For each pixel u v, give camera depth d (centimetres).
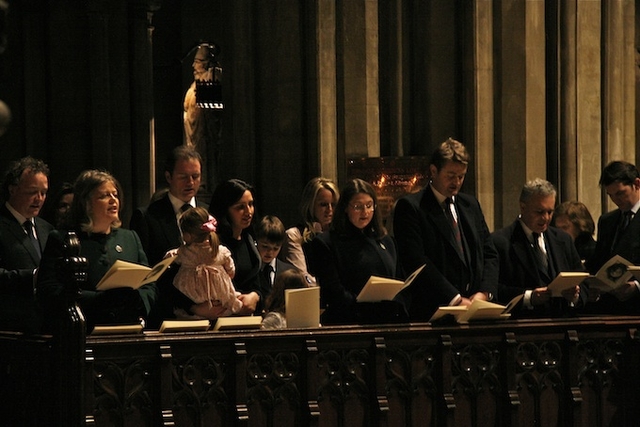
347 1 1683
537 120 1794
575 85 1875
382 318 979
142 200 2138
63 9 2058
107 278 840
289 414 927
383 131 1759
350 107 1681
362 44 1691
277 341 919
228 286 962
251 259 1048
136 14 2127
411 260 1016
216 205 1041
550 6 1861
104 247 911
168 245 1026
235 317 941
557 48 1861
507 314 1014
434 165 1030
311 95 1673
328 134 1673
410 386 974
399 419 973
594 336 1059
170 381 870
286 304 929
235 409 897
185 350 884
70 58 2059
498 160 1770
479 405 1009
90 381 834
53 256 877
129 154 2111
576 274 1004
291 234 1171
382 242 1019
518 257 1077
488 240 1066
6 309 921
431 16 1752
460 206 1051
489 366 1012
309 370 924
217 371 897
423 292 1013
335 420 945
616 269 1038
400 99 1762
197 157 1050
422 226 1023
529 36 1783
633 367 1073
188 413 887
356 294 991
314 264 1004
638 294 1115
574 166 1870
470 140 1748
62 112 2053
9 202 966
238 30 1698
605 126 1958
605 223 1173
